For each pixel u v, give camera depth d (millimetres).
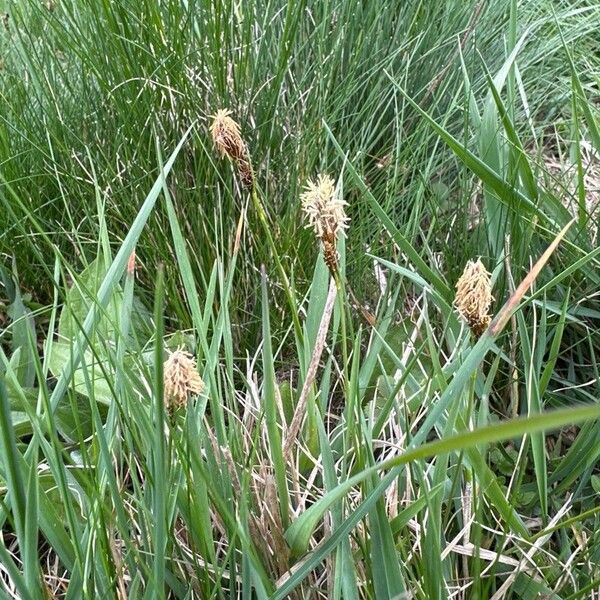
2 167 307
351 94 335
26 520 146
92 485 165
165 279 277
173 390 143
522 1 483
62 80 361
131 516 183
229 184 295
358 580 183
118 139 312
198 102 316
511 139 264
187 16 323
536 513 226
